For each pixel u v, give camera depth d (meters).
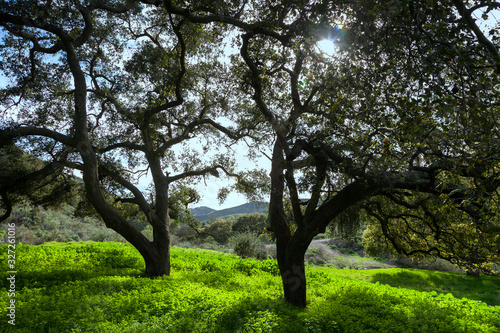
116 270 13.05
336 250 43.22
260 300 9.64
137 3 13.09
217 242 39.72
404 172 7.50
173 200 15.73
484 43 5.28
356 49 6.02
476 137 5.54
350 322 8.20
